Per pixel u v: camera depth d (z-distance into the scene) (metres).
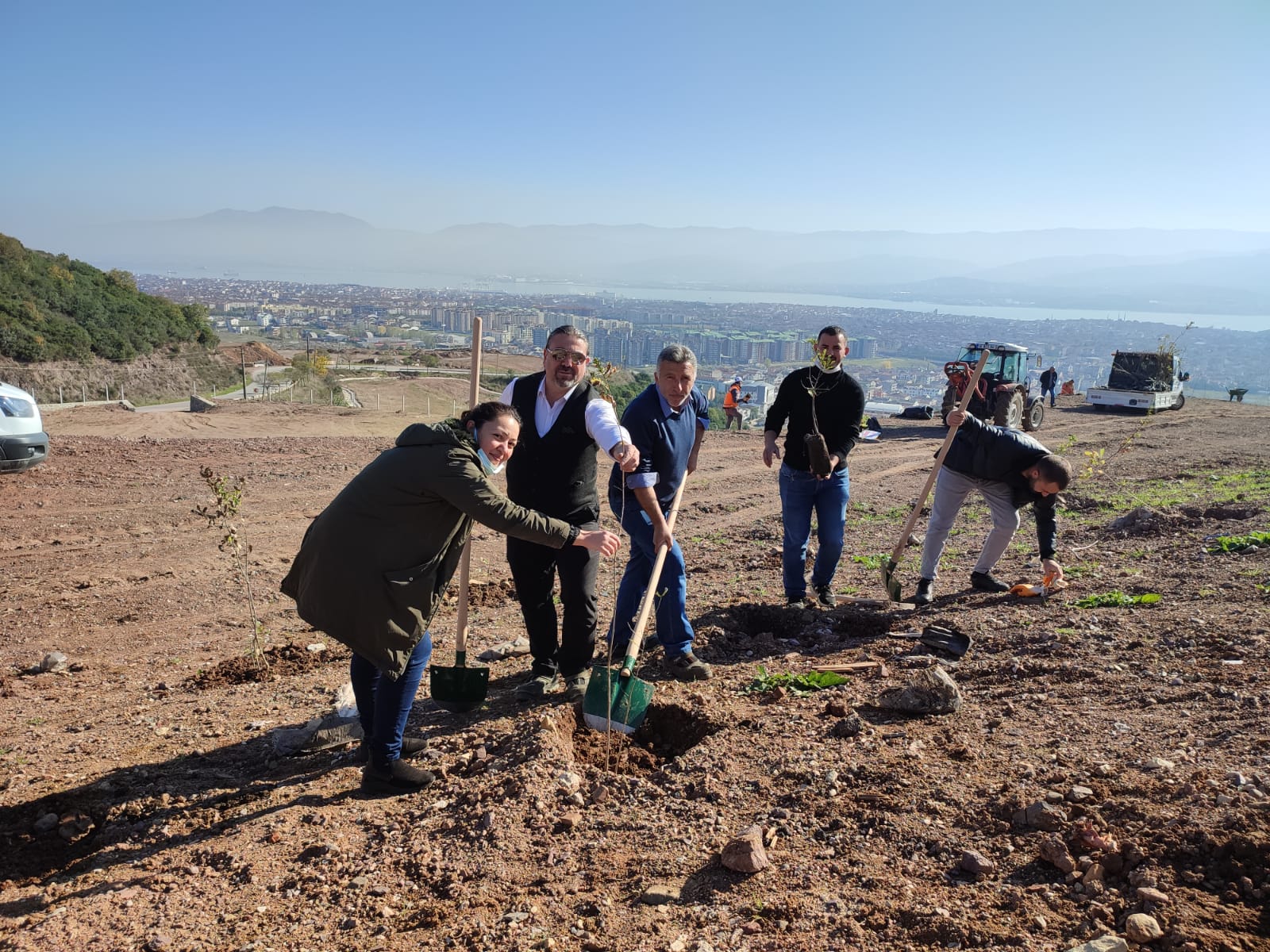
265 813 3.76
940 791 3.38
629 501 5.19
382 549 3.64
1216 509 8.91
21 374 50.19
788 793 3.53
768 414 6.45
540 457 4.71
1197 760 3.34
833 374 6.17
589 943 2.69
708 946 2.62
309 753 4.44
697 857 3.15
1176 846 2.76
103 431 18.72
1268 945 2.36
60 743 4.73
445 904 2.96
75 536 9.32
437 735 4.49
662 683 4.98
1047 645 5.11
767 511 12.12
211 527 9.88
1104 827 2.94
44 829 3.83
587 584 4.83
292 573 4.00
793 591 6.45
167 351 62.09
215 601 7.55
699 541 10.04
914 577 7.49
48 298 56.91
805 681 4.79
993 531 6.58
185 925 2.95
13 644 6.48
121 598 7.53
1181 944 2.37
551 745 4.00
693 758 3.95
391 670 3.71
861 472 16.06
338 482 12.62
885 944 2.56
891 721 4.18
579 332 4.61
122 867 3.43
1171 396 29.61
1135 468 14.69
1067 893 2.68
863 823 3.24
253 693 5.46
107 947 2.84
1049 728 3.90
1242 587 5.92
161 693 5.52
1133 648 4.89
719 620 6.18
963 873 2.88
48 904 3.19
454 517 3.83
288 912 3.00
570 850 3.26
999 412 22.11
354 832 3.53
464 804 3.64
